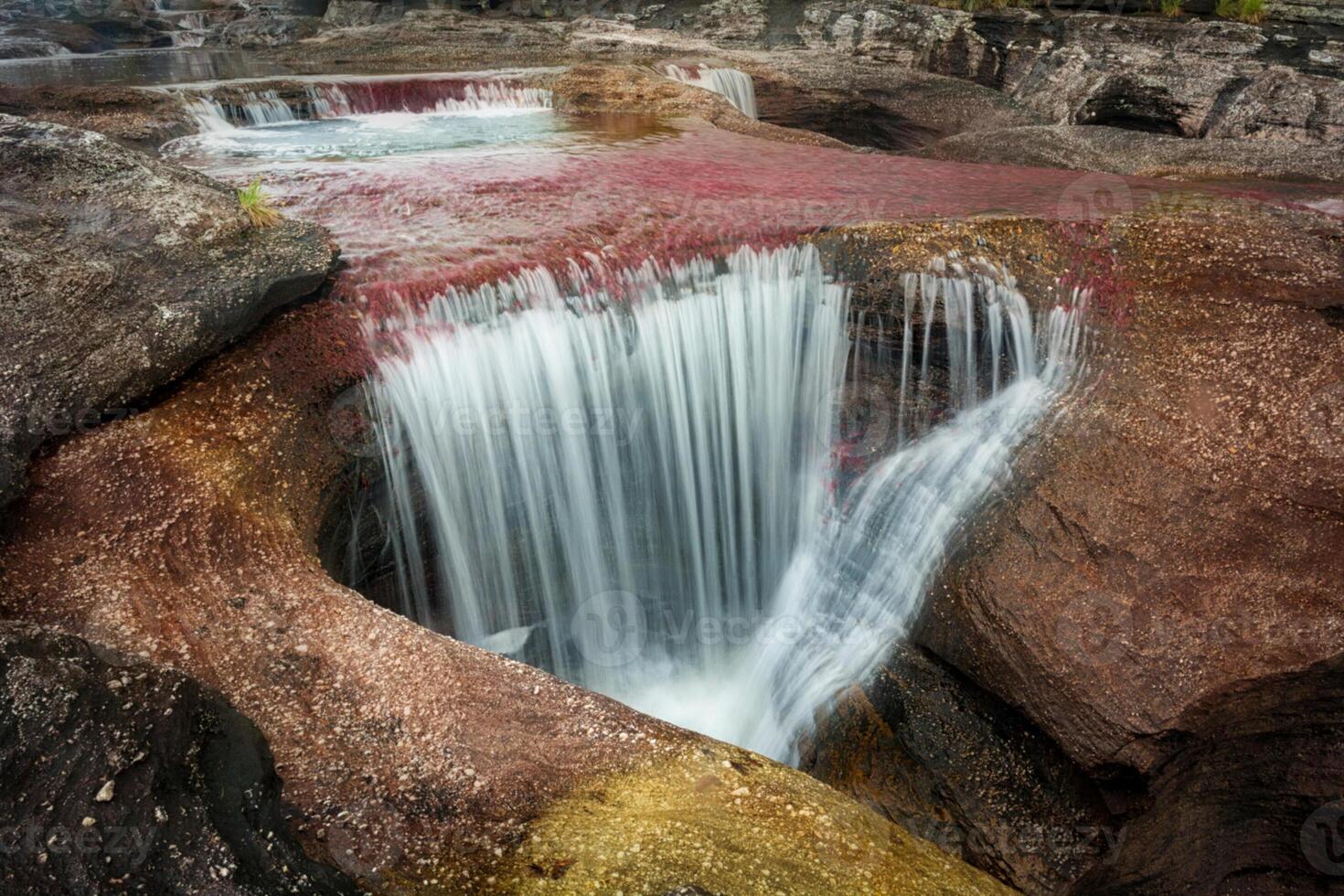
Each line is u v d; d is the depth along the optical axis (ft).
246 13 82.17
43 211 21.43
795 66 59.00
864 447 27.17
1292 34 45.60
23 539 16.72
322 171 36.29
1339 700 17.44
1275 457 20.51
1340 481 19.63
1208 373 22.74
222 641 15.56
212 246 22.35
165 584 16.43
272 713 14.34
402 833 12.53
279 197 32.09
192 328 20.20
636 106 52.06
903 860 13.00
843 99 56.54
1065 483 22.13
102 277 20.15
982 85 55.83
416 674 15.38
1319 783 17.33
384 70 60.23
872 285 26.66
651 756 14.15
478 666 15.67
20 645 11.96
